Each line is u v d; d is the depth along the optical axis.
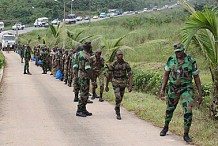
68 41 32.72
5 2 108.88
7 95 14.98
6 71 27.31
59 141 7.94
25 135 8.43
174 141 7.86
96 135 8.45
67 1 104.19
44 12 103.19
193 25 9.03
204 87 11.17
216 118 9.32
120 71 10.16
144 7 102.00
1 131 8.79
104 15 85.75
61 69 21.67
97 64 13.73
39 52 32.53
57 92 16.23
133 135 8.42
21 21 102.19
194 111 10.63
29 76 23.81
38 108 11.95
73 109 11.83
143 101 12.87
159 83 14.20
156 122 9.61
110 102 13.30
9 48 61.53
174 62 7.91
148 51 26.89
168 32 30.44
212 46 9.27
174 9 63.41
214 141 7.63
